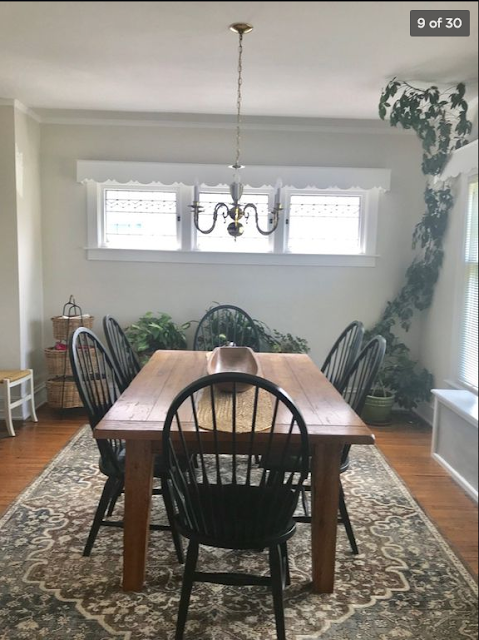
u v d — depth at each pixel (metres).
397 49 2.61
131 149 4.27
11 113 3.72
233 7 2.18
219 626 1.84
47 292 4.41
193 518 1.71
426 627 1.85
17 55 2.79
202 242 4.42
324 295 4.45
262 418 1.97
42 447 3.46
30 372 3.88
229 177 4.25
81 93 3.51
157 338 4.12
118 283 4.41
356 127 4.25
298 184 4.27
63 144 4.26
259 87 3.29
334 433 1.82
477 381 3.36
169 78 3.15
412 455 3.48
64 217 4.34
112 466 2.18
